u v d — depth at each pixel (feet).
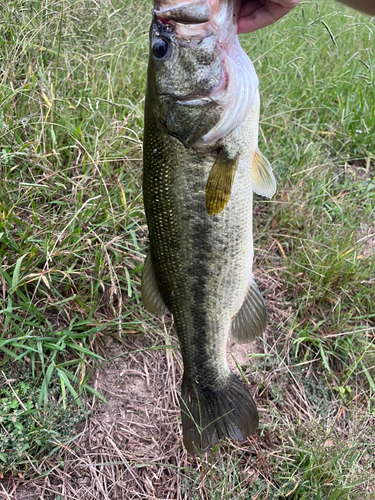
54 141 1.45
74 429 1.25
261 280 1.69
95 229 1.46
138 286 1.48
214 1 0.89
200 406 1.21
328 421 1.46
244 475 1.32
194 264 1.07
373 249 1.83
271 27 2.37
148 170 1.03
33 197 1.44
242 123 0.98
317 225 1.79
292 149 1.96
